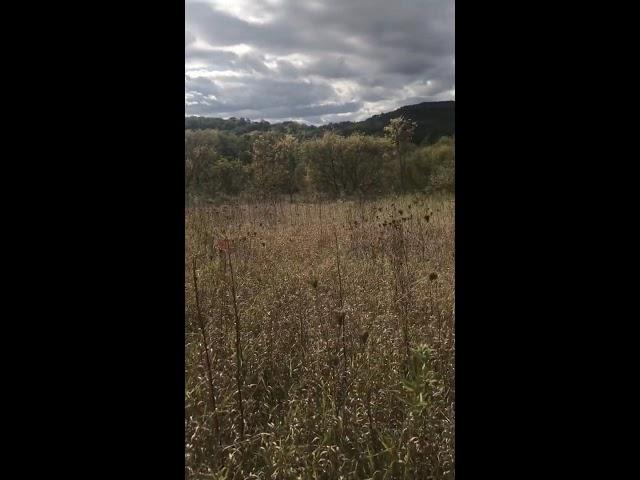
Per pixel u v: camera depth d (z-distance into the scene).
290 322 3.76
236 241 6.18
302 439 2.48
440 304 3.88
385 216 8.45
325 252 6.63
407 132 33.06
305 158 34.59
